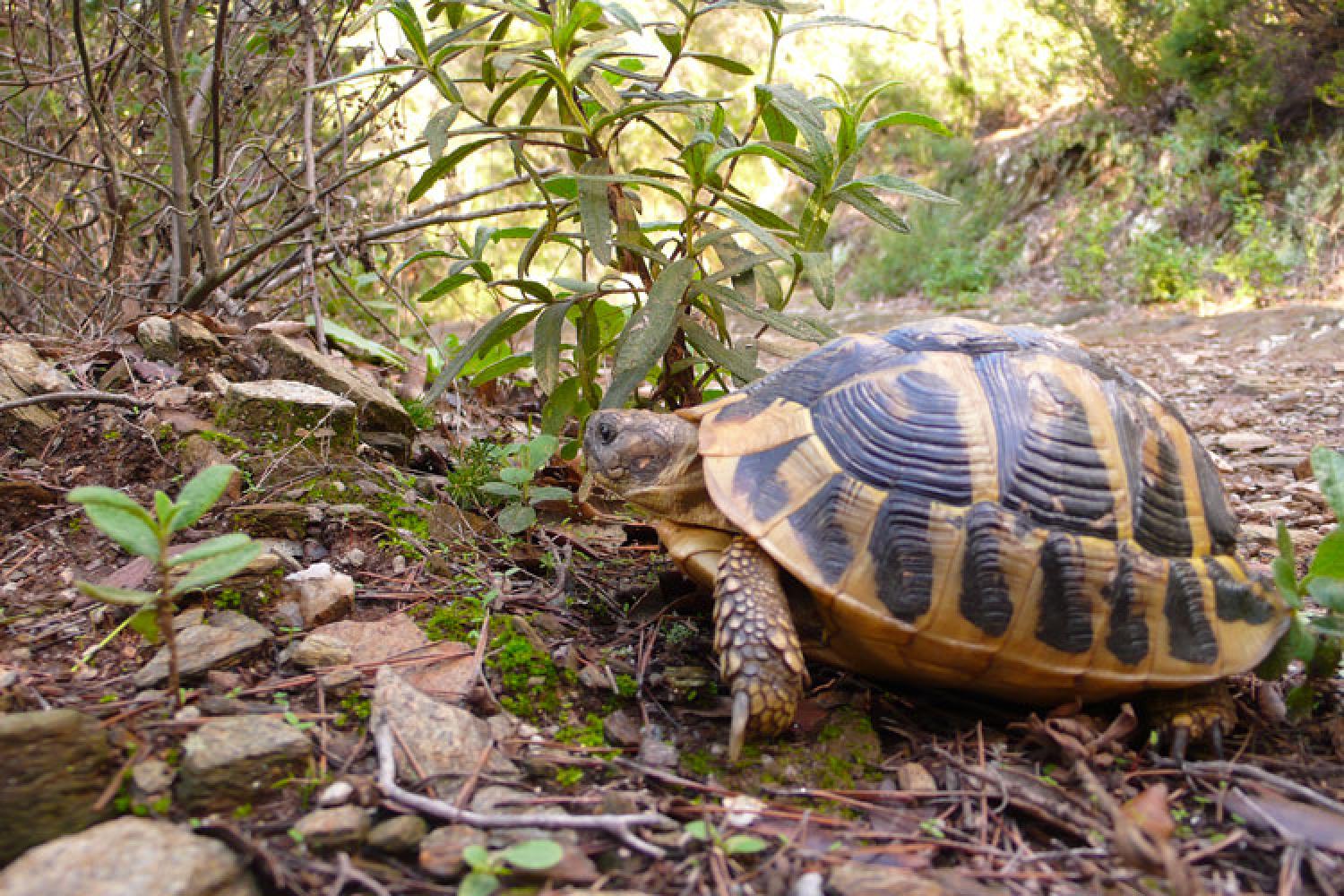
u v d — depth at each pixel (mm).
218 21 431
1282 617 235
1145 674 224
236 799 189
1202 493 251
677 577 296
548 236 338
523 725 230
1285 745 242
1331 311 940
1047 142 1458
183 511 204
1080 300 1222
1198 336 953
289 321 448
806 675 230
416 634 255
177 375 363
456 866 177
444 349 510
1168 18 1289
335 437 329
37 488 288
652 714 240
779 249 285
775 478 233
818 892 177
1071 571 223
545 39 313
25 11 499
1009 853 194
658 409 362
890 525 223
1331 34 1071
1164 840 192
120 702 212
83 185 552
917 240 1439
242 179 516
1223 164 1185
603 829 188
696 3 333
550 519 358
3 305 498
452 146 911
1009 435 235
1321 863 189
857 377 248
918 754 233
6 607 248
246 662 235
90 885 156
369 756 209
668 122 1528
